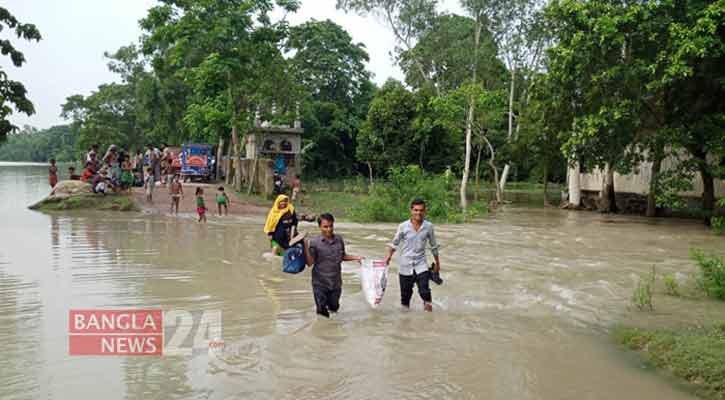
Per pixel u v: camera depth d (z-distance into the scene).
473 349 5.93
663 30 18.27
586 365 5.53
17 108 19.00
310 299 7.95
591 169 22.00
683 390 4.94
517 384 5.02
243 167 31.08
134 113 54.12
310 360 5.50
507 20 28.95
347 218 20.50
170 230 15.49
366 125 43.59
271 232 10.91
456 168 46.31
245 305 7.56
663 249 13.10
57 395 4.62
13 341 5.98
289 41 27.88
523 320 7.09
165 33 25.27
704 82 19.12
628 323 7.01
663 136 19.03
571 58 19.75
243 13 25.38
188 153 34.06
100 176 21.56
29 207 20.55
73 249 11.98
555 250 12.84
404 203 20.44
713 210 19.59
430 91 33.12
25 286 8.48
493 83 34.44
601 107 19.48
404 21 30.72
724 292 8.21
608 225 18.92
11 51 18.70
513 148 30.17
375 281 7.52
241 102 28.78
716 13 16.42
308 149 50.47
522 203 32.28
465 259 11.54
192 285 8.70
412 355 5.70
